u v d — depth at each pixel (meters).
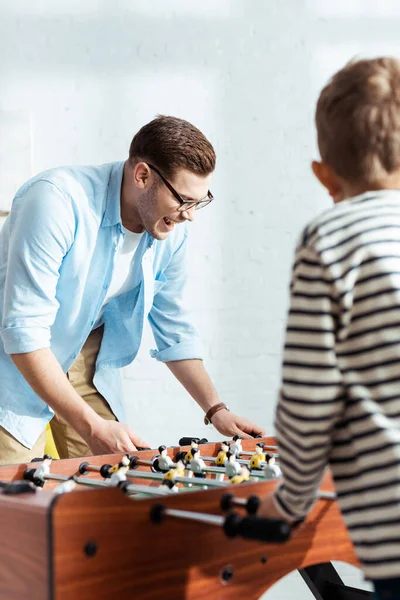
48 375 1.86
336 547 1.28
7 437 2.10
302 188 3.58
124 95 3.47
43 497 1.15
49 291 1.92
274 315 3.57
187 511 1.13
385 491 0.95
